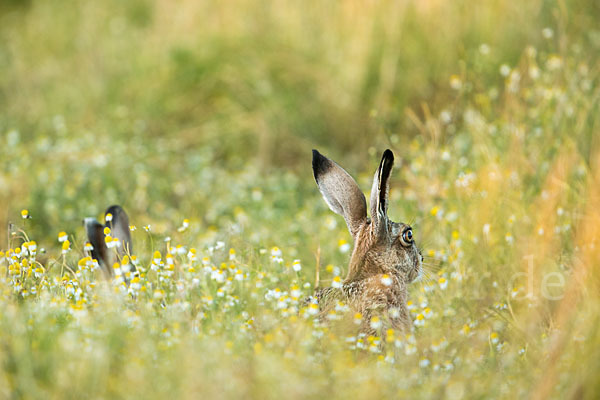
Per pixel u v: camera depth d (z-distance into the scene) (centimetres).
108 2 2839
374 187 1085
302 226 1544
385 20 2152
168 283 1032
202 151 2034
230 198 1753
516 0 2052
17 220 1552
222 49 2305
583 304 1040
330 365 816
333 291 1067
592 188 1296
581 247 1209
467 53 1989
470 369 849
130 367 756
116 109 2216
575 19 1952
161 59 2330
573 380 825
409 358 867
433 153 1523
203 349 781
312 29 2294
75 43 2662
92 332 809
